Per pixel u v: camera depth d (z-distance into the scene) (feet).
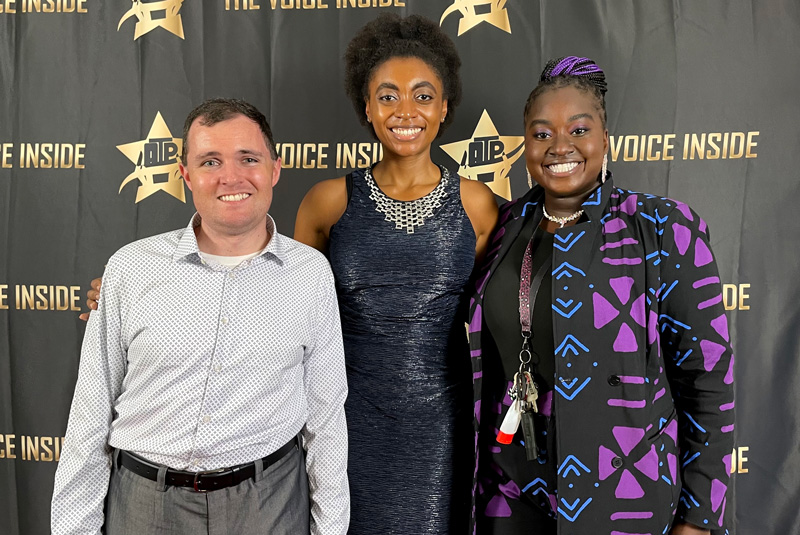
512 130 6.84
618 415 4.31
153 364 4.21
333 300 4.82
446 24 6.75
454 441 5.42
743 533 6.91
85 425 4.28
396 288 5.28
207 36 6.93
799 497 6.79
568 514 4.33
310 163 6.98
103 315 4.35
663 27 6.62
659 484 4.30
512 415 4.59
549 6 6.70
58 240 7.15
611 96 6.72
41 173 7.12
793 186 6.67
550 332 4.55
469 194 5.53
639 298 4.33
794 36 6.55
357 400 5.40
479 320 4.98
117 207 7.11
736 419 6.85
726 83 6.63
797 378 6.75
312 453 4.78
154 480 4.18
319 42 6.84
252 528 4.25
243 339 4.26
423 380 5.32
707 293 4.23
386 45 5.42
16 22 7.03
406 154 5.25
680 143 6.70
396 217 5.32
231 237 4.43
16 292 7.22
